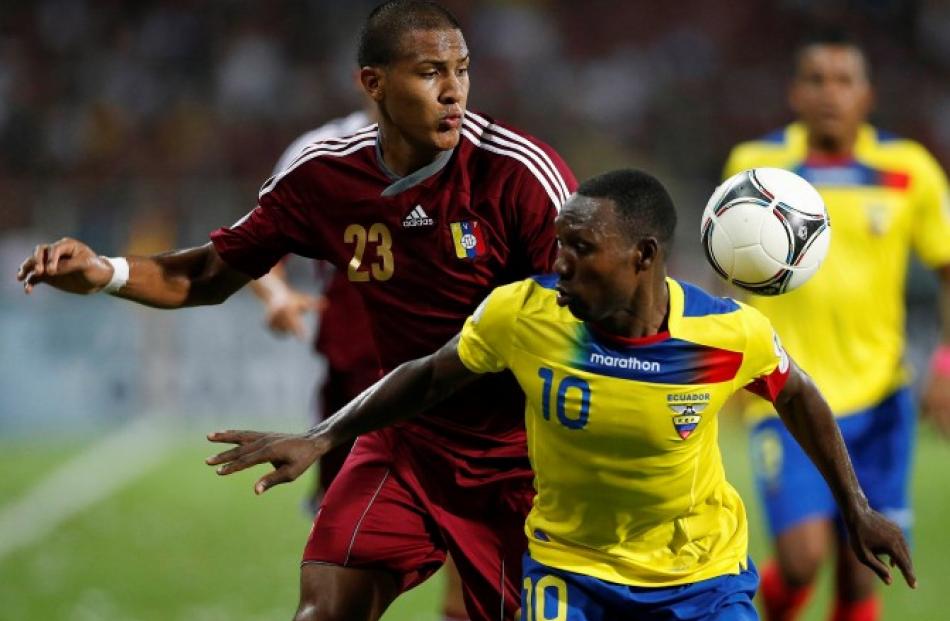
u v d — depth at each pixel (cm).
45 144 7994
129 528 4103
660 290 1577
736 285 1742
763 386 1642
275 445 1652
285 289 2922
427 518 1895
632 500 1636
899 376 2588
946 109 8650
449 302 1822
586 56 8944
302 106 8312
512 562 1892
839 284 2536
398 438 1911
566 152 8256
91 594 3253
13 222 6394
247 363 6438
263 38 8556
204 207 6444
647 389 1579
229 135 8162
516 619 1906
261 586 3341
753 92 8756
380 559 1866
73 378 6366
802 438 1689
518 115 8500
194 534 4000
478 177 1783
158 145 8094
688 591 1658
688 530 1664
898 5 8988
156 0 8669
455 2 8938
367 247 1822
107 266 1861
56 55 8431
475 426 1870
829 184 2588
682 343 1580
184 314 6450
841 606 2555
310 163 1830
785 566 2452
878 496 2573
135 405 6400
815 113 2583
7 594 3262
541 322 1600
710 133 8531
